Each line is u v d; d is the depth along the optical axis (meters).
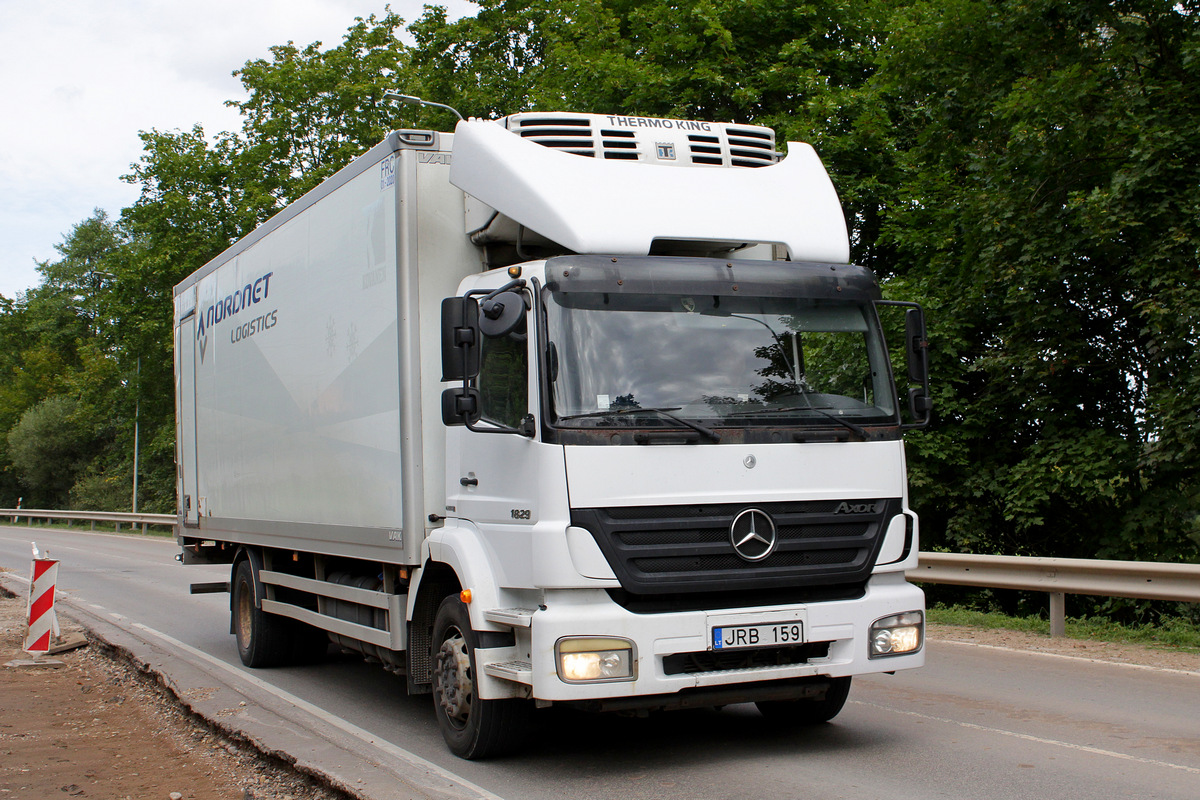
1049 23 13.73
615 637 5.34
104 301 39.00
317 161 33.72
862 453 5.96
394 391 6.84
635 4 22.48
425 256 6.84
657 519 5.48
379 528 7.07
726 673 5.50
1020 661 9.01
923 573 11.59
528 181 6.14
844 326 6.20
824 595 5.88
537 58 30.52
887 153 18.16
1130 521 13.15
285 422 8.93
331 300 7.96
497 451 5.90
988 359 13.84
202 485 11.43
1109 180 13.09
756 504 5.65
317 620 8.57
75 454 62.38
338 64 32.47
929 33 14.88
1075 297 13.89
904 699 7.62
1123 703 7.26
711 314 5.89
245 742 6.84
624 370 5.62
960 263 14.56
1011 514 13.55
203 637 12.37
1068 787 5.29
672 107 19.19
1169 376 12.73
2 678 9.98
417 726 7.34
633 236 5.95
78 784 6.19
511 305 5.58
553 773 5.88
